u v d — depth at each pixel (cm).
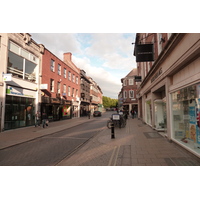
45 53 1750
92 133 1060
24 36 1355
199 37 411
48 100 1778
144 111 1563
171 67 640
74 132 1134
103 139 815
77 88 2889
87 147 666
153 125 1092
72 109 2622
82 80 3209
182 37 529
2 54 1102
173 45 594
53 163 479
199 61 474
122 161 471
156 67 895
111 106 9406
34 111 1531
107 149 615
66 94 2353
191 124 536
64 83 2286
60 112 2162
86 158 516
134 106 3562
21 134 1026
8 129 1170
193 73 513
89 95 3922
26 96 1394
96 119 2411
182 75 604
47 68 1789
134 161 467
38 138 920
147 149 592
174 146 625
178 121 644
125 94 3669
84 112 3406
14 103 1245
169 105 716
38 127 1398
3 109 1100
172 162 448
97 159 500
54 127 1402
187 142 564
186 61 526
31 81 1484
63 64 2269
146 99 1414
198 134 489
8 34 1165
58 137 941
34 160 513
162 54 736
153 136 848
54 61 1991
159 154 525
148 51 884
